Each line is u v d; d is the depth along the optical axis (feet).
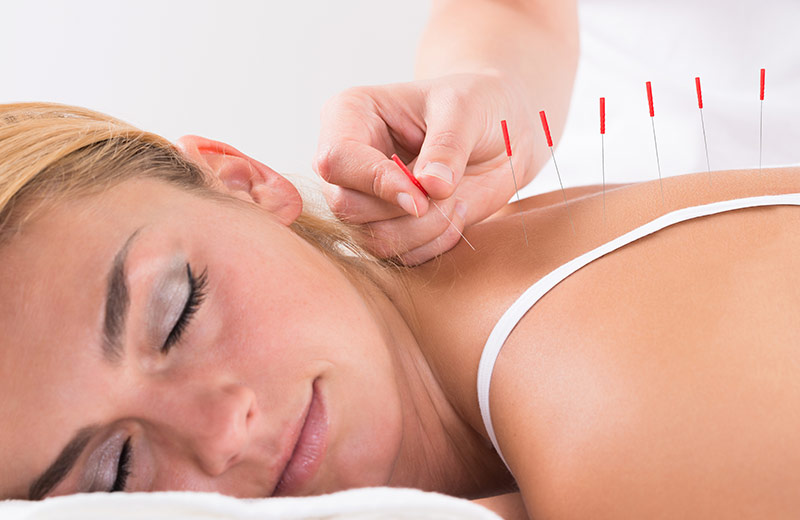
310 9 7.07
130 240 2.83
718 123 5.71
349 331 3.08
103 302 2.70
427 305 3.62
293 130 7.16
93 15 6.98
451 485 3.70
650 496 2.58
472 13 5.61
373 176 3.42
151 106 7.08
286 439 2.82
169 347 2.84
